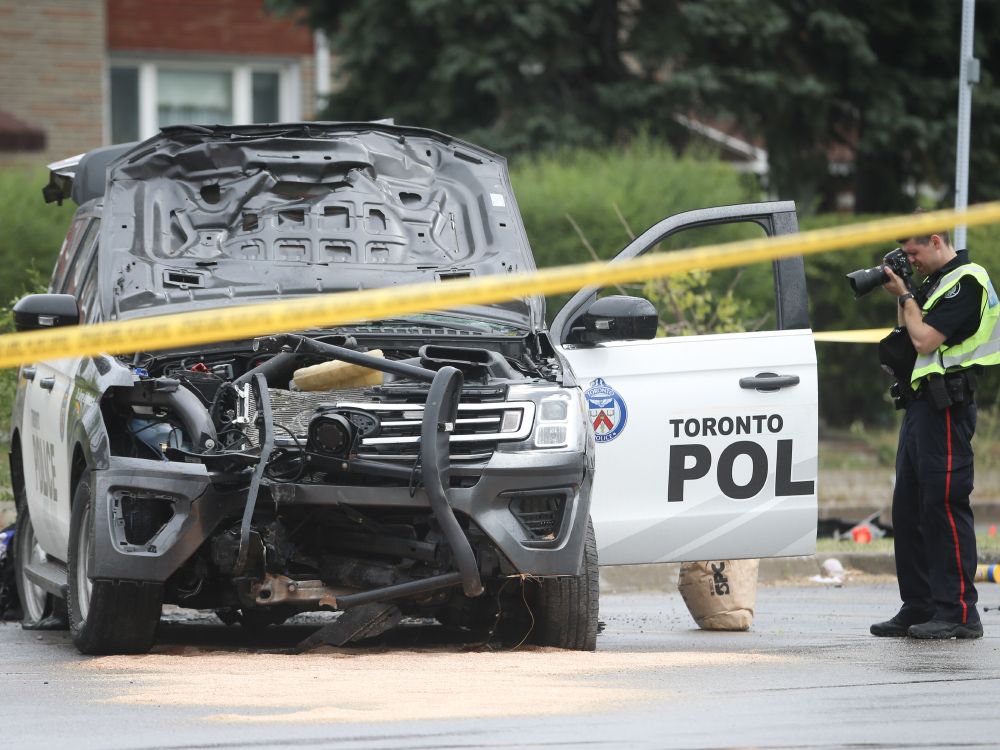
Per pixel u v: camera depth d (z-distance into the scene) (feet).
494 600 76.79
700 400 84.64
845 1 223.92
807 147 234.38
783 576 119.34
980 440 188.75
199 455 71.05
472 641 81.51
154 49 276.00
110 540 70.38
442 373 70.90
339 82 239.71
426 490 69.82
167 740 51.21
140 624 71.87
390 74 226.17
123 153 93.09
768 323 184.96
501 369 77.56
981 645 78.69
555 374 78.74
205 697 58.70
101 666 67.77
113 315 80.84
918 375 82.07
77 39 263.29
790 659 71.46
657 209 186.70
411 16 218.38
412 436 72.23
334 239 86.63
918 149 228.02
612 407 83.82
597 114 220.43
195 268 84.02
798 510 85.10
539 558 71.46
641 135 206.59
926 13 225.56
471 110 224.53
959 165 122.11
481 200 91.40
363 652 72.95
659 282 139.03
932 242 82.89
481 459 71.67
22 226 175.52
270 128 90.27
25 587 92.17
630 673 65.41
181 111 280.92
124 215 85.71
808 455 85.30
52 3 261.44
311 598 71.10
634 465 83.87
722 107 219.20
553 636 74.95
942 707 57.88
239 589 71.41
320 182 89.30
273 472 71.97
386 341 82.58
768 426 85.05
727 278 183.11
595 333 83.76
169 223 86.22
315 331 81.61
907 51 228.22
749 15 214.48
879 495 161.68
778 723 54.13
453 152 93.56
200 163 88.53
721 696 59.72
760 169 286.66
